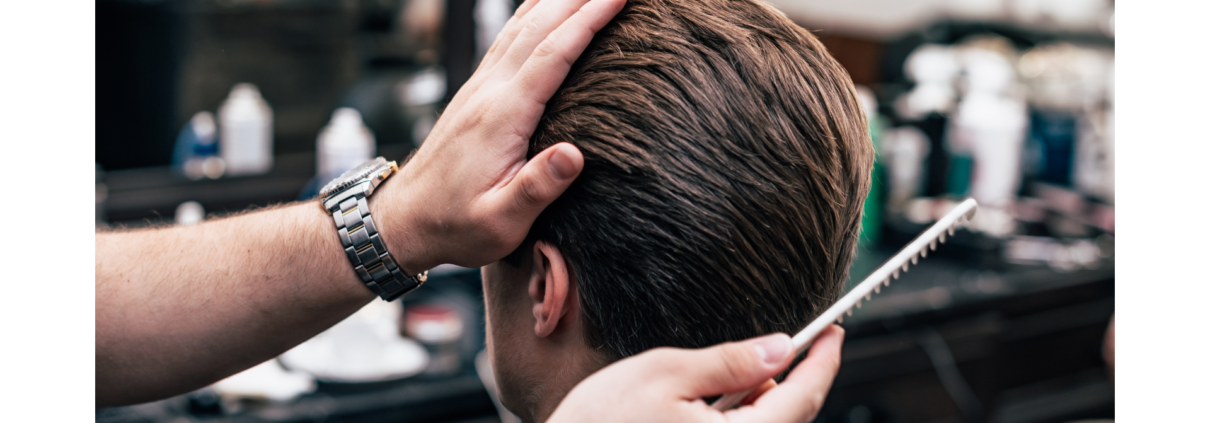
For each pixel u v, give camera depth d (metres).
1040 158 1.91
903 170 1.71
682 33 0.56
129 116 1.42
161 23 1.41
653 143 0.54
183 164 1.47
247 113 1.47
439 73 1.58
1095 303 1.55
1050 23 2.01
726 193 0.54
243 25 1.51
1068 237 1.68
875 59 2.01
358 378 1.05
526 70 0.57
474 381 1.07
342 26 1.58
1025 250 1.59
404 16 1.56
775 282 0.57
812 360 0.52
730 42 0.56
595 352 0.59
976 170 1.72
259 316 0.71
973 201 0.52
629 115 0.55
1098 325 1.56
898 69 1.96
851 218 0.62
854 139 0.59
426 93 1.57
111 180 1.40
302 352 1.08
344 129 1.45
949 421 1.38
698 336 0.57
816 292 0.60
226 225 0.74
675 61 0.55
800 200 0.56
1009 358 1.46
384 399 1.01
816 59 0.58
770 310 0.58
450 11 1.52
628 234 0.55
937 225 0.52
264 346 0.74
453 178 0.59
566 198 0.56
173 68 1.44
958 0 2.02
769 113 0.55
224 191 1.44
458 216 0.59
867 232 1.63
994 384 1.44
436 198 0.61
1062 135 1.88
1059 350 1.52
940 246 1.59
